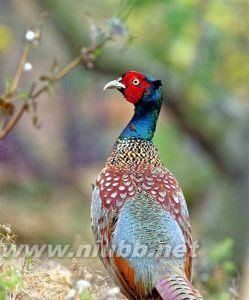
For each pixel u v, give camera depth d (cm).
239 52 1666
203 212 1670
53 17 1483
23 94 911
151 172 715
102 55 1491
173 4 1522
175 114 1584
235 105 1617
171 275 650
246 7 1579
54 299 686
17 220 1659
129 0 977
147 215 683
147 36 1578
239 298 839
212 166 1730
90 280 720
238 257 1448
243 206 1568
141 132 742
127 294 679
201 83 1585
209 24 1584
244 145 1592
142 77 749
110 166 727
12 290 662
